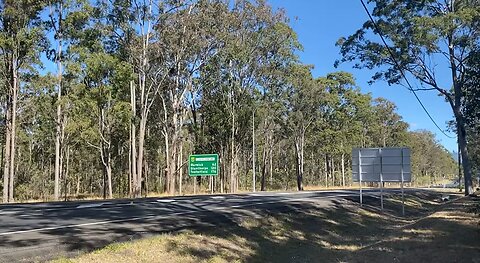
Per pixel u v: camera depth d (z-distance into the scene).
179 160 47.84
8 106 34.97
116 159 52.00
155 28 38.12
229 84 49.84
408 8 30.31
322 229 17.03
